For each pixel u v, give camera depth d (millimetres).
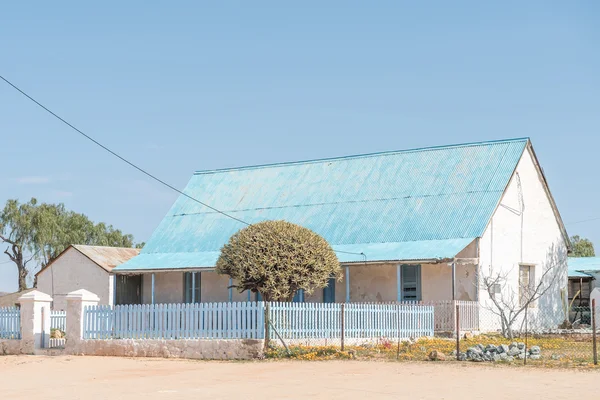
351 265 34469
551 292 38312
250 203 42344
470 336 30844
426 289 34469
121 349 25594
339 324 26500
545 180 38719
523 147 37594
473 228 34344
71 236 74562
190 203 44312
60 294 42438
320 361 21969
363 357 22594
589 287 44719
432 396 14766
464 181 37281
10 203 69688
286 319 24750
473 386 16141
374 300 35438
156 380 18359
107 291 41062
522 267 37000
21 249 69312
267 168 44594
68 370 21312
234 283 38594
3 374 21016
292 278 28891
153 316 25812
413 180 38844
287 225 29797
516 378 17422
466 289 33656
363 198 39188
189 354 24484
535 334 31688
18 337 27922
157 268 38750
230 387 16625
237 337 24328
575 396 14594
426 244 34438
